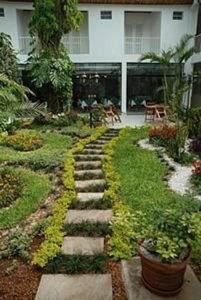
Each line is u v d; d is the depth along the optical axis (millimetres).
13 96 5707
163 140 8906
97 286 3006
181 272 2746
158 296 2807
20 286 3057
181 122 9648
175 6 15883
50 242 3682
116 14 15695
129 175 6172
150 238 2900
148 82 18219
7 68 12375
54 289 2963
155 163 7016
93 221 4285
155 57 13797
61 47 13500
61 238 3770
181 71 14367
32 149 8531
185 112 10164
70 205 4805
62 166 6828
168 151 7902
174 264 2654
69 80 13414
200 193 5305
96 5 15422
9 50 12766
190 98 15969
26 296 2918
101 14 15672
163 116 13820
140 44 16469
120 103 17156
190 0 15633
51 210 4789
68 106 13812
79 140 9664
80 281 3074
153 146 8836
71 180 5781
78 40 16156
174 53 13711
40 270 3283
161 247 2648
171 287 2771
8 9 15000
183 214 3012
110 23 15789
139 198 4992
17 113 6148
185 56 13602
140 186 5539
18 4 15016
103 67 16453
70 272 3205
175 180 6070
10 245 3742
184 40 14047
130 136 10320
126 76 16547
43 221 4316
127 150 8273
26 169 6734
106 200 4930
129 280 3016
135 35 18469
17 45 15531
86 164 7023
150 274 2803
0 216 4473
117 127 12336
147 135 10328
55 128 11375
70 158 7332
